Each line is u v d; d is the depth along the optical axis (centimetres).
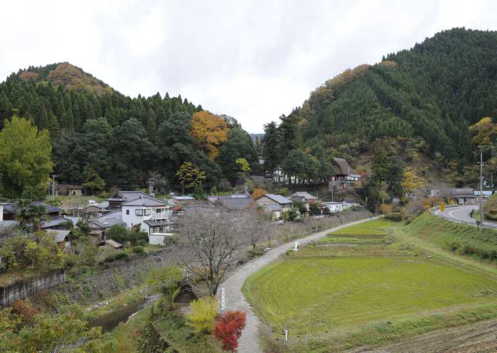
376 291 3031
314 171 9200
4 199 4522
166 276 3175
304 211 7450
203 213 3434
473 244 3972
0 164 4741
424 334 2175
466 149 11794
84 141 7525
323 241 5203
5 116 7125
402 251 4503
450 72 16875
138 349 2289
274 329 2280
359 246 4859
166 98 11612
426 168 11406
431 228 5234
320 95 17975
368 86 16775
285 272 3747
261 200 7100
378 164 9656
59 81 14225
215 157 9100
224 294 2806
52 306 2750
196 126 8731
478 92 14388
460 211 6431
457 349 1944
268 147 9881
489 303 2605
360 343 2067
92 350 1352
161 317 2672
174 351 2150
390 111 14488
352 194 9800
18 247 2819
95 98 9956
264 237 5100
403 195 9400
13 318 2258
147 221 5038
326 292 3050
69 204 6044
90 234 4194
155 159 8112
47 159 5053
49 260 2908
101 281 3288
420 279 3344
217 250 3466
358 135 13050
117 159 7669
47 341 1227
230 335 1933
